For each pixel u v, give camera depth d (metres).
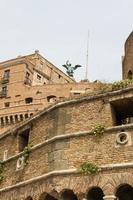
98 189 23.17
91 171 22.94
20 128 29.20
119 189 22.42
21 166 27.23
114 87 24.52
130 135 22.92
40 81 109.12
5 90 100.25
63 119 25.41
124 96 23.98
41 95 91.62
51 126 25.94
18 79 101.00
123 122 26.06
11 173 28.08
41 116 27.27
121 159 22.52
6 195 27.50
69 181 23.36
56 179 23.75
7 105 95.19
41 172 25.09
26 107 85.25
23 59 104.44
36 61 111.25
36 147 26.34
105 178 22.47
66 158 24.08
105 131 23.67
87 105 25.05
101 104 24.59
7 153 29.70
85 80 95.75
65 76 121.38
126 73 39.47
